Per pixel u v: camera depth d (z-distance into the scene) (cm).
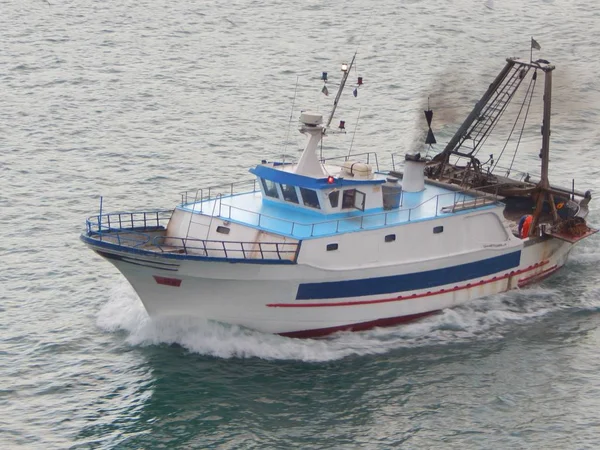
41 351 18425
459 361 18288
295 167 19500
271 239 18150
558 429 16350
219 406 16950
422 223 19075
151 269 17762
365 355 18388
